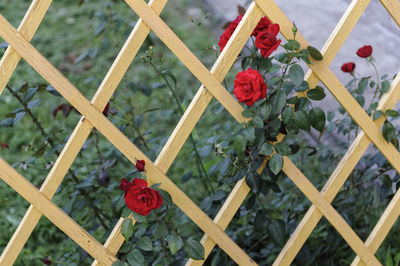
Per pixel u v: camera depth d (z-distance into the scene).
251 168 1.54
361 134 1.59
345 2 4.10
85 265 2.04
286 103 1.47
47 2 1.27
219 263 1.74
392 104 1.56
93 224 2.14
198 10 4.51
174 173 2.68
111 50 3.62
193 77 3.47
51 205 1.42
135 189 1.37
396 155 1.64
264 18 1.44
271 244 2.00
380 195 1.88
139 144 2.12
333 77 1.48
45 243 2.30
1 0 4.80
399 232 2.00
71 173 1.97
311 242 1.97
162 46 3.77
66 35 4.14
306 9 4.13
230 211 1.57
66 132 1.91
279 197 2.17
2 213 2.48
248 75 1.38
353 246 1.70
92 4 4.51
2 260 1.43
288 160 1.55
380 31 3.51
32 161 1.93
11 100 3.30
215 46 1.69
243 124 1.47
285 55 1.42
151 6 1.32
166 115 2.34
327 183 1.62
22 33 1.27
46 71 1.31
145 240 1.49
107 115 1.90
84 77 3.49
